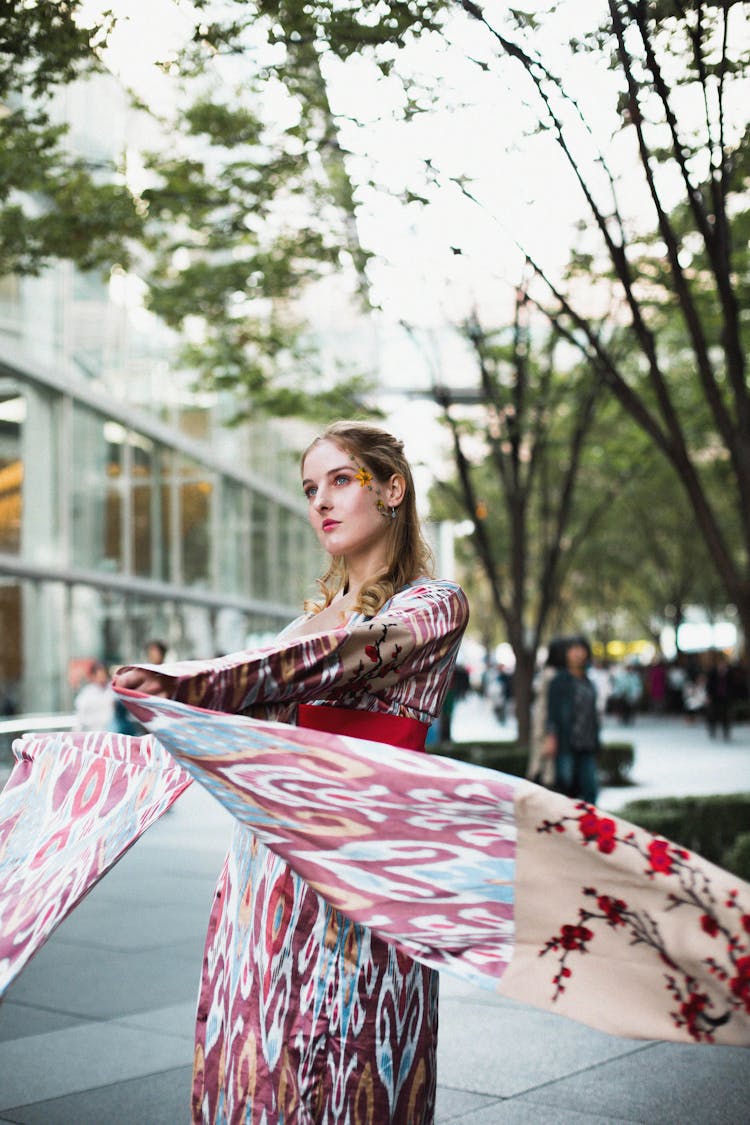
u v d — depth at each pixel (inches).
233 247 414.3
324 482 96.3
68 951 259.8
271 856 87.1
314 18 224.8
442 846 78.1
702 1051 182.2
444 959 78.3
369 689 85.3
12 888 90.4
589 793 376.2
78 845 91.0
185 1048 186.5
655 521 1355.8
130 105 331.0
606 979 76.7
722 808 348.5
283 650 79.0
